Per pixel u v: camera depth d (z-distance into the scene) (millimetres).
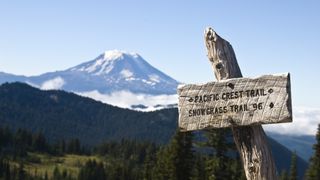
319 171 63406
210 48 8180
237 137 7992
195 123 8047
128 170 154375
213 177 50750
